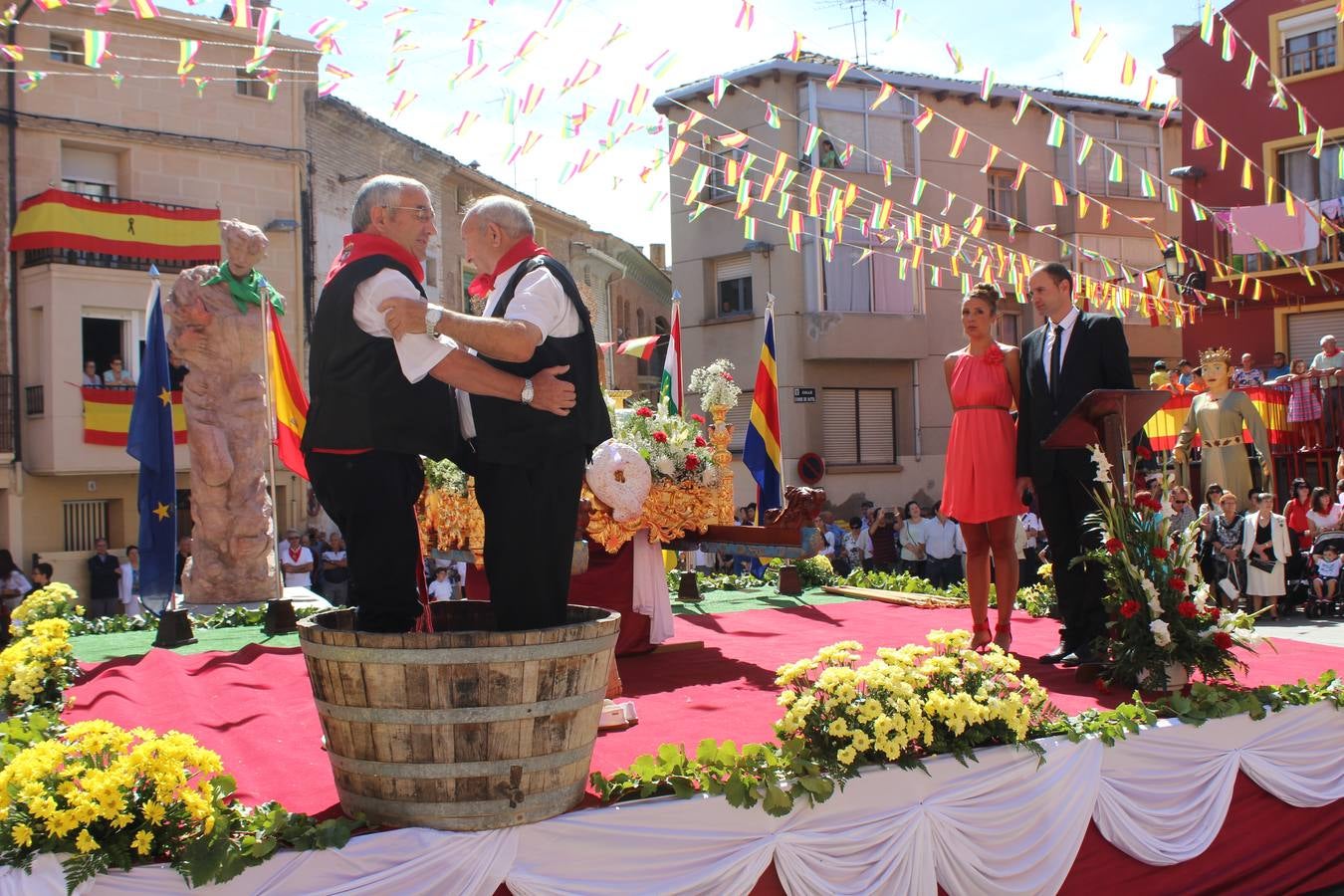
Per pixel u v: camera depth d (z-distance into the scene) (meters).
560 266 3.45
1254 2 20.08
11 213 18.64
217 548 9.80
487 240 3.50
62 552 19.22
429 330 3.06
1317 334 20.12
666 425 6.20
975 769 3.71
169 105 19.78
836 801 3.46
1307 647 6.11
